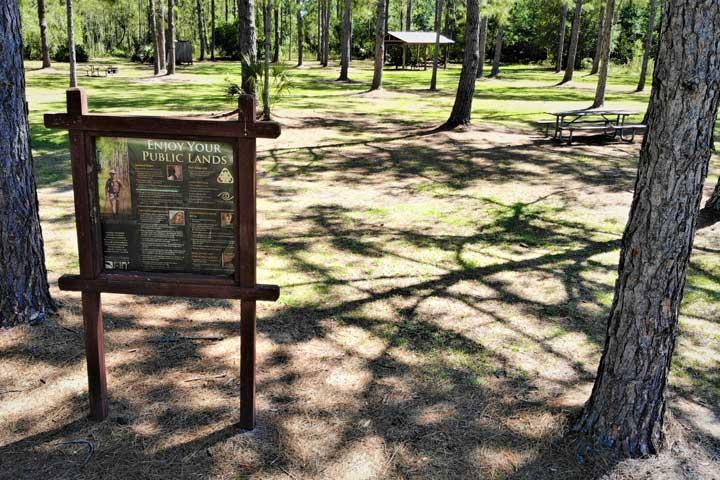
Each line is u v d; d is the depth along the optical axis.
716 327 4.90
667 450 3.27
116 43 62.81
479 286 5.63
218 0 66.69
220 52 57.75
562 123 13.38
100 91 24.06
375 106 19.78
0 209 4.21
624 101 23.55
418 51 47.88
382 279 5.74
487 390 3.93
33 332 4.38
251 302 3.24
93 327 3.34
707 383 4.09
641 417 3.21
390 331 4.72
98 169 3.14
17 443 3.30
